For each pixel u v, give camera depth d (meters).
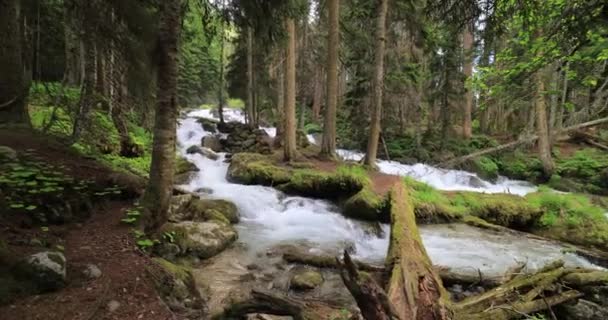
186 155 15.89
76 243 4.40
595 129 20.97
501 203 10.37
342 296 5.29
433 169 17.62
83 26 6.88
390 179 12.01
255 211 10.08
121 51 7.01
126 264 4.09
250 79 21.25
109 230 5.00
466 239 8.48
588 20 4.41
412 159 18.86
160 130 5.41
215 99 41.66
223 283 5.43
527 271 6.48
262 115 28.48
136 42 6.81
